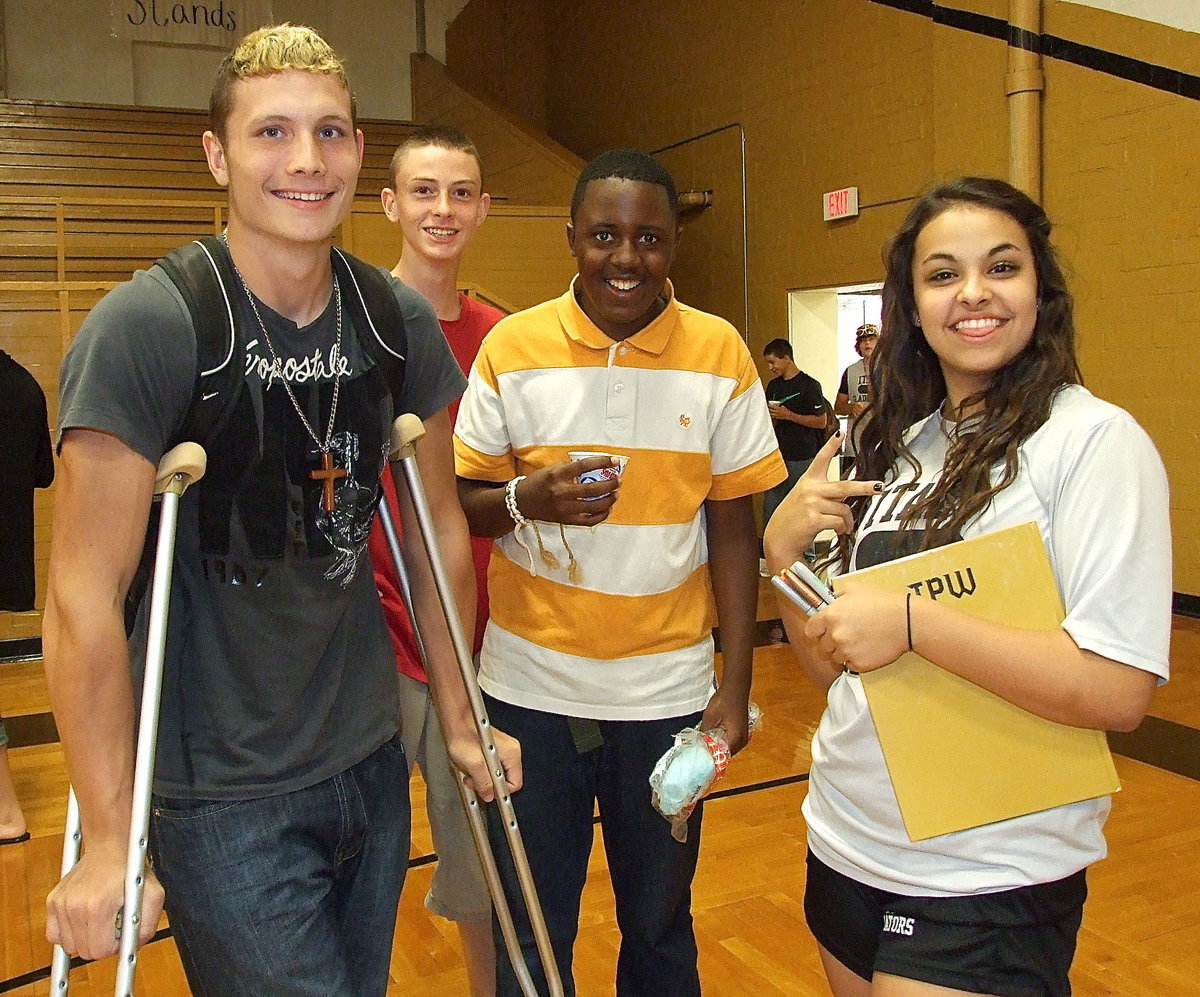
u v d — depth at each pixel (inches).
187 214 398.0
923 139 304.0
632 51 438.3
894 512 64.4
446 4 556.1
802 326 362.9
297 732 58.7
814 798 66.3
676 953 81.4
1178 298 252.1
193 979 57.8
